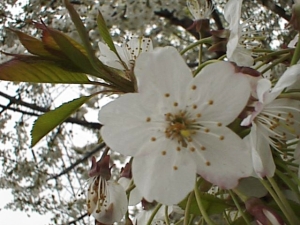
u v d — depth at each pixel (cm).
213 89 14
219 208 16
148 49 18
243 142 14
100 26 16
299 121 15
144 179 14
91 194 16
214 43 17
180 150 14
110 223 16
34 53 14
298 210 15
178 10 55
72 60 14
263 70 17
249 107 14
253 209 15
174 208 18
